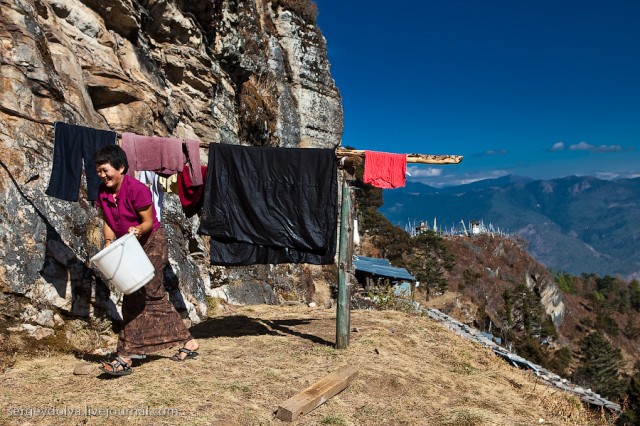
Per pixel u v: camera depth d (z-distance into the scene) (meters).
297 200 6.07
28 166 6.10
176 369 4.87
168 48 12.25
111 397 4.04
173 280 8.25
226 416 3.94
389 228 70.31
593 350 57.16
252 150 6.06
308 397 4.37
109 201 4.47
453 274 75.50
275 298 13.14
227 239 6.14
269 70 22.59
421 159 5.91
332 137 27.22
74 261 6.21
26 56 6.57
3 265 5.38
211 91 13.97
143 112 9.57
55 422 3.56
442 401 5.09
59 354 5.33
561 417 5.30
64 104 7.17
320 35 26.91
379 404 4.68
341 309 6.30
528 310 68.00
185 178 6.29
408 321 8.95
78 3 9.02
